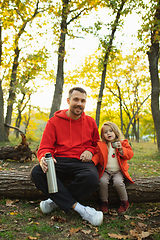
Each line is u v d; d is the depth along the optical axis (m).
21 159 5.34
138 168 5.56
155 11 9.13
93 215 2.10
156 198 2.62
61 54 9.17
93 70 14.84
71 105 2.41
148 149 14.23
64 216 2.25
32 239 1.74
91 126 2.69
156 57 9.34
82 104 2.41
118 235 1.88
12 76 11.31
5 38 10.02
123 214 2.38
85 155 2.39
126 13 8.84
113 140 2.79
